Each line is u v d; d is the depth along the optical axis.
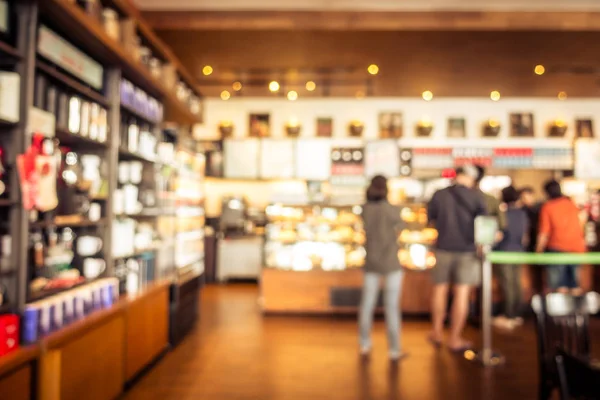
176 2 5.33
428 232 6.54
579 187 8.67
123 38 3.97
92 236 3.72
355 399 3.46
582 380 1.68
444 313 4.95
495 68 6.82
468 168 4.73
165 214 5.08
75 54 3.21
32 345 2.51
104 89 3.79
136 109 4.30
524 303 6.40
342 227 6.66
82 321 2.96
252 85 7.75
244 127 8.84
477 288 6.04
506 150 8.42
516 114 8.71
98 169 3.73
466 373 4.03
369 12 5.35
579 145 8.34
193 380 3.83
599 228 7.05
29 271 2.84
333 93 8.34
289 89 8.04
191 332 5.38
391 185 8.38
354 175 8.41
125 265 4.17
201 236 6.71
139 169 4.52
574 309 2.70
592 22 5.32
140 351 3.87
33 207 2.72
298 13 5.36
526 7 5.32
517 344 4.98
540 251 5.66
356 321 5.95
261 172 8.55
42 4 2.70
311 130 8.85
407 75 7.20
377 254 4.48
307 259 6.45
